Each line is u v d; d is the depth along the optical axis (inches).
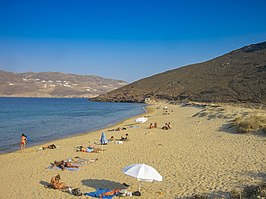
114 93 6486.2
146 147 810.2
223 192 426.3
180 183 486.3
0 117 2176.4
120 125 1524.4
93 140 1007.6
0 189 500.4
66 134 1263.5
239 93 3117.6
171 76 5846.5
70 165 626.5
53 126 1576.0
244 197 380.8
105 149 815.7
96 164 643.5
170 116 1902.1
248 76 3710.6
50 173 588.4
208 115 1481.3
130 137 1020.5
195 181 490.0
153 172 432.5
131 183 505.7
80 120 1921.8
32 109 3284.9
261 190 377.7
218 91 3550.7
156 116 1984.5
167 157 670.5
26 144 1024.2
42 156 759.1
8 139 1145.4
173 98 4320.9
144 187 480.4
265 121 958.4
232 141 806.5
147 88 5644.7
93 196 448.5
